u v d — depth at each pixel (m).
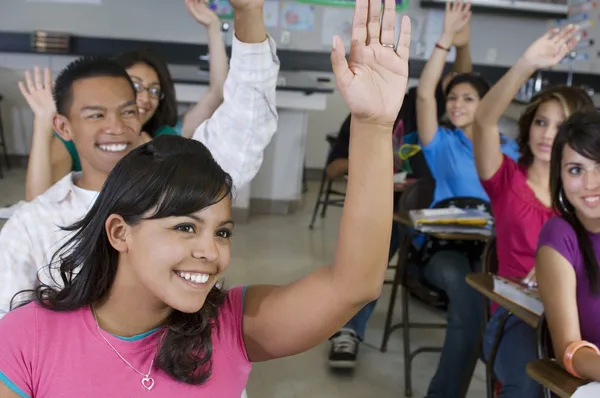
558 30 2.12
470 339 2.43
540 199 2.27
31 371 0.88
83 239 0.93
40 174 1.79
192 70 5.49
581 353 1.52
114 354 0.90
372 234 0.92
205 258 0.87
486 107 2.25
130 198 0.87
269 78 1.52
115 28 6.35
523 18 6.88
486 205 2.96
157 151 0.89
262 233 4.76
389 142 0.92
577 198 1.68
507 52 6.96
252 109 1.54
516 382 1.89
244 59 1.50
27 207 1.34
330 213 5.52
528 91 5.98
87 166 1.44
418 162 3.53
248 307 1.02
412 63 6.65
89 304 0.93
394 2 0.88
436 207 2.96
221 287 1.04
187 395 0.92
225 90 1.55
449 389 2.45
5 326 0.91
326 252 4.45
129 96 1.45
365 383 2.79
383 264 0.95
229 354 0.98
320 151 6.98
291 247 4.51
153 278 0.87
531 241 2.23
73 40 6.25
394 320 3.44
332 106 6.86
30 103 1.79
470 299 2.48
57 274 1.25
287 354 1.02
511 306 1.88
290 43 6.62
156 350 0.92
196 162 0.87
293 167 5.26
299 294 0.98
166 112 2.40
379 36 0.89
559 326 1.66
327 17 6.60
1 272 1.29
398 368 2.94
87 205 1.35
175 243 0.86
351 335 2.87
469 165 2.99
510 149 3.10
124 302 0.92
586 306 1.70
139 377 0.90
